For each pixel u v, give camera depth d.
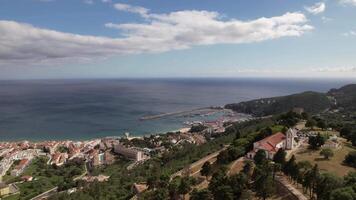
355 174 101.44
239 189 103.50
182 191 118.06
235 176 108.50
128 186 177.00
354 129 180.25
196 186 130.88
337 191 85.06
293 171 112.62
